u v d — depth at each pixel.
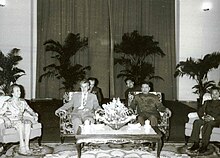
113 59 10.85
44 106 9.55
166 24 10.77
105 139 4.49
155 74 10.84
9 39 10.02
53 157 4.92
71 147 5.48
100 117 4.91
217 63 8.82
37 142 5.77
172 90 10.91
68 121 5.61
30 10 10.30
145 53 10.12
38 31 10.47
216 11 10.00
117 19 10.79
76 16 10.68
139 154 5.05
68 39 9.98
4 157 4.89
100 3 10.76
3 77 8.67
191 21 10.41
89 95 5.83
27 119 5.37
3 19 9.92
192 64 8.86
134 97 5.96
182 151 5.27
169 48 10.80
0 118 5.11
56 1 10.52
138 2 10.76
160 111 5.81
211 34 10.10
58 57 10.15
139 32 10.80
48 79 10.66
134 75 10.00
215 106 5.40
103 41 10.84
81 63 10.74
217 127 5.27
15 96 5.38
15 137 5.09
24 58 10.28
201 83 8.85
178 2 10.59
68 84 9.95
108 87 10.95
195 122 5.34
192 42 10.41
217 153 5.18
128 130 4.71
